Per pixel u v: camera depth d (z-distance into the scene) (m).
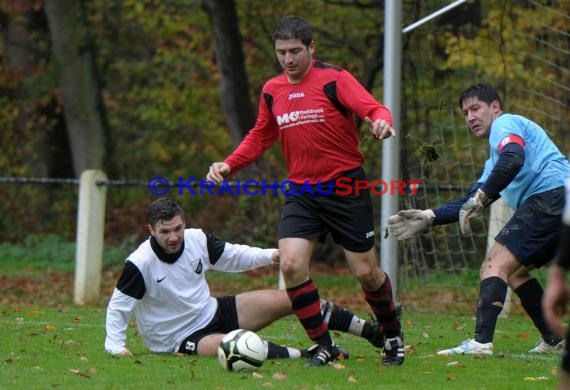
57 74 72.50
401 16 34.34
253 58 71.69
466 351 23.72
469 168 47.19
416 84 39.78
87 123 72.75
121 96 83.50
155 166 83.62
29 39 76.69
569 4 42.78
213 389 18.56
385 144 33.75
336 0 65.12
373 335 23.09
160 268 22.70
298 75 20.95
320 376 20.16
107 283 51.59
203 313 23.22
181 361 22.02
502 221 36.00
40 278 54.69
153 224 22.30
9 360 22.16
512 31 46.06
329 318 22.86
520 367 22.03
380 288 21.27
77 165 73.31
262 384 19.06
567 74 42.41
